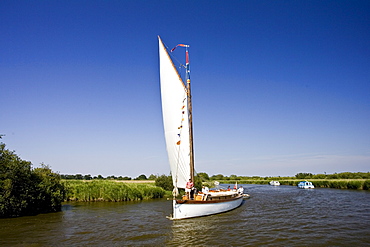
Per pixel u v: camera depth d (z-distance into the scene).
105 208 36.38
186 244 18.27
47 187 32.91
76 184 48.72
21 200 29.41
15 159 30.09
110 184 48.56
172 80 29.00
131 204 40.91
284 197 50.12
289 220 26.39
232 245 17.95
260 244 18.14
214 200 29.06
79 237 20.44
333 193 56.88
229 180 128.75
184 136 28.77
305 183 77.94
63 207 37.69
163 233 21.39
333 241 18.80
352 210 32.78
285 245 17.91
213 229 22.52
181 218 26.34
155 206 38.34
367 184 64.56
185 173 28.78
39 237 20.52
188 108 29.22
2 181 27.58
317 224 24.50
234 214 29.80
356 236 20.12
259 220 26.31
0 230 22.91
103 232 21.98
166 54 29.11
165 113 29.95
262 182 115.94
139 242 18.91
